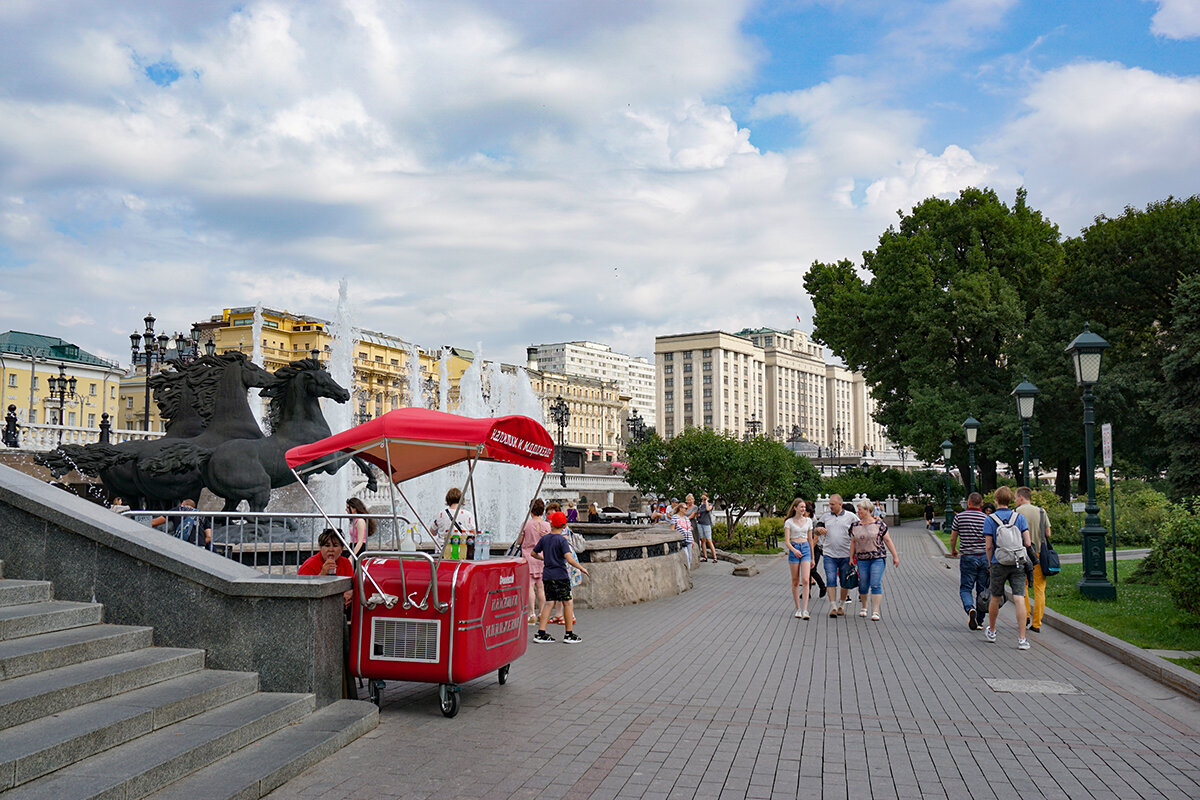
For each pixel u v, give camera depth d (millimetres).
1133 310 45062
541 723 7535
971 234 51656
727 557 27828
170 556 7398
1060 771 6254
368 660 7824
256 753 6035
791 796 5688
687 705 8273
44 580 7504
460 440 8461
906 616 15156
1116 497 35844
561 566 12117
